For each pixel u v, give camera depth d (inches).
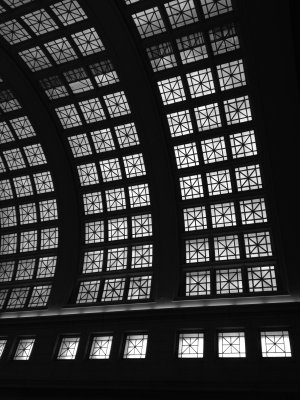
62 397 763.4
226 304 738.2
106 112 868.0
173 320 756.6
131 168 900.0
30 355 831.7
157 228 855.7
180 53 764.0
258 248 777.6
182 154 845.2
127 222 909.8
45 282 951.0
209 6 697.0
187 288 806.5
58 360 800.9
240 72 748.6
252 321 697.6
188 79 787.4
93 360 771.4
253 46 679.1
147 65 785.6
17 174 1001.5
